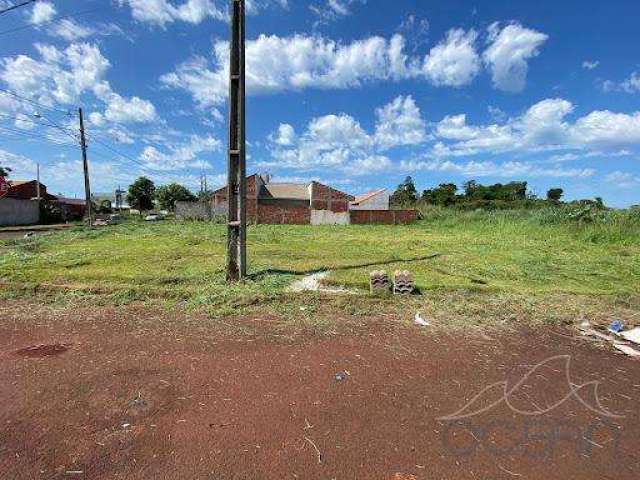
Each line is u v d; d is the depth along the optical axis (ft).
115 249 36.45
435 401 9.77
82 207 154.40
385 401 9.71
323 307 17.20
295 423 8.71
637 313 17.62
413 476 7.19
